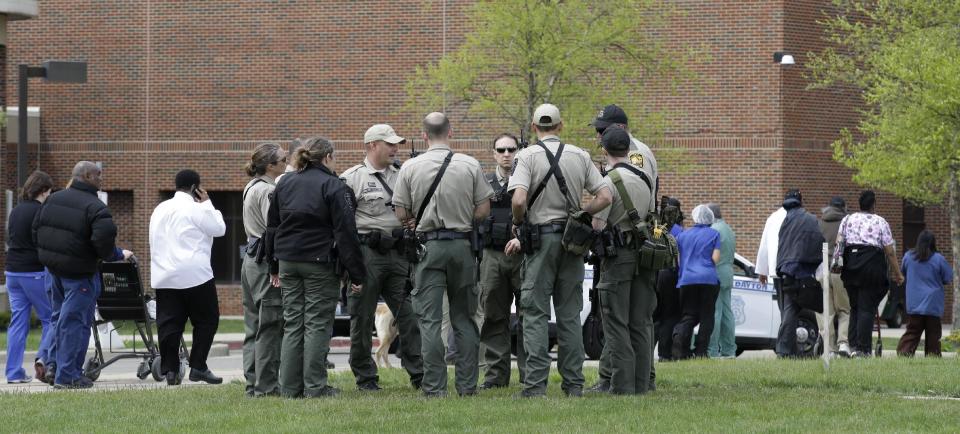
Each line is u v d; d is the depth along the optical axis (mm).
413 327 41188
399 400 36531
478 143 106875
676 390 40719
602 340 62062
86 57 116125
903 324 105062
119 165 115625
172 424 32875
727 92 104000
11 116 113562
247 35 113750
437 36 110188
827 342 45156
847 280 57000
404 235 37344
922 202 103750
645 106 104750
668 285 58062
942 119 81562
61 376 45062
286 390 38562
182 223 46438
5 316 86938
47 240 44500
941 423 32156
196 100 114688
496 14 91562
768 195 103188
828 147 105188
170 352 46875
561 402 35438
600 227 36750
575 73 94125
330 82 112250
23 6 90562
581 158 36844
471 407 34531
